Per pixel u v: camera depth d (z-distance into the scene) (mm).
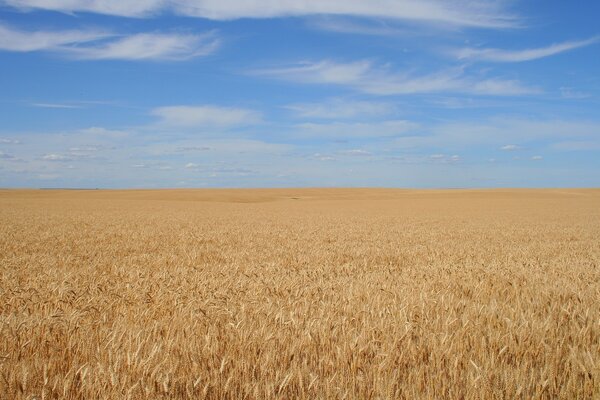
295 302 7699
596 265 13727
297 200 97375
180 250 18109
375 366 5012
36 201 80812
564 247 19938
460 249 18781
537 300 8336
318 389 4684
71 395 4520
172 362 5129
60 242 20844
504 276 10922
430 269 12406
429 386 4723
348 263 14016
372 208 64438
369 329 6062
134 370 4836
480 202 80875
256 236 24750
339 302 7863
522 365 5176
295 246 19938
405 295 8422
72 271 12133
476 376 4762
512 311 7207
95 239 22328
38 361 5230
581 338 6133
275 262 14500
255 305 7516
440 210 58469
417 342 5926
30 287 9031
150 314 7141
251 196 106312
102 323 6668
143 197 100500
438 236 25312
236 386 4699
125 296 8367
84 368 4902
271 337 5730
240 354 5438
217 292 8539
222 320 6703
